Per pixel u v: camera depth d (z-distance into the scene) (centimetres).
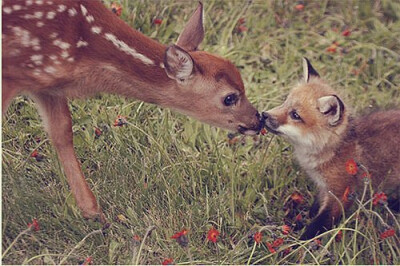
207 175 745
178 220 705
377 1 1007
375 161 716
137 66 653
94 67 648
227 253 680
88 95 667
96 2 653
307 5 1007
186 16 937
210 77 662
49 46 625
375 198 673
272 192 746
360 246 705
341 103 692
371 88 891
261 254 686
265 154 752
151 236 689
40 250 667
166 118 776
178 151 766
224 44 916
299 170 768
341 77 909
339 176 714
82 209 691
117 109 795
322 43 953
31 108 790
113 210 710
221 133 804
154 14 927
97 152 753
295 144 722
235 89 671
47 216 693
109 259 662
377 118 737
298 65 924
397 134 720
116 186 724
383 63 926
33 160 744
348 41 957
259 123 698
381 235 668
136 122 778
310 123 709
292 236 711
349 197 677
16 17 618
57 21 626
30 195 702
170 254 678
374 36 964
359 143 717
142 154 746
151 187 727
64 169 689
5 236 670
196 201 717
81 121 771
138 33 661
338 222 720
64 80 642
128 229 696
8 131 764
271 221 700
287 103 718
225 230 707
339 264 685
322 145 712
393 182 726
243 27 942
